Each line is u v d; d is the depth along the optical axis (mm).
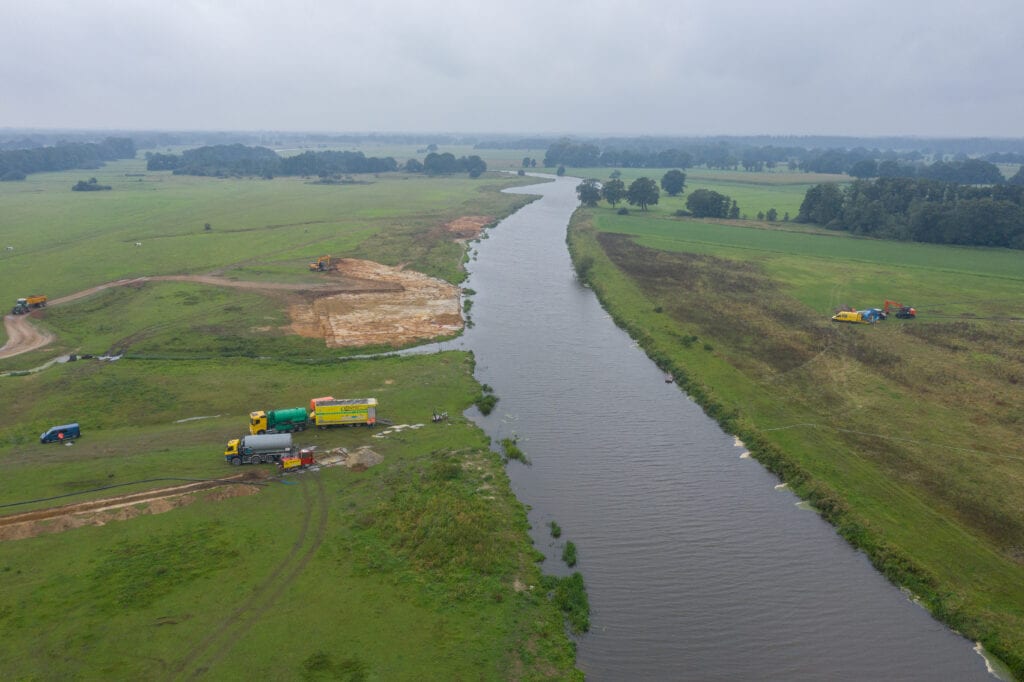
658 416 71125
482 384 78312
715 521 51750
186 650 36656
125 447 60406
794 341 92312
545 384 79312
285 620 39094
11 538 46375
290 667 35594
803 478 56969
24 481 54031
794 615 41438
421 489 53719
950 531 48594
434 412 69062
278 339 91875
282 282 121750
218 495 52375
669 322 101188
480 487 54656
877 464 58656
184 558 44562
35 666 35281
